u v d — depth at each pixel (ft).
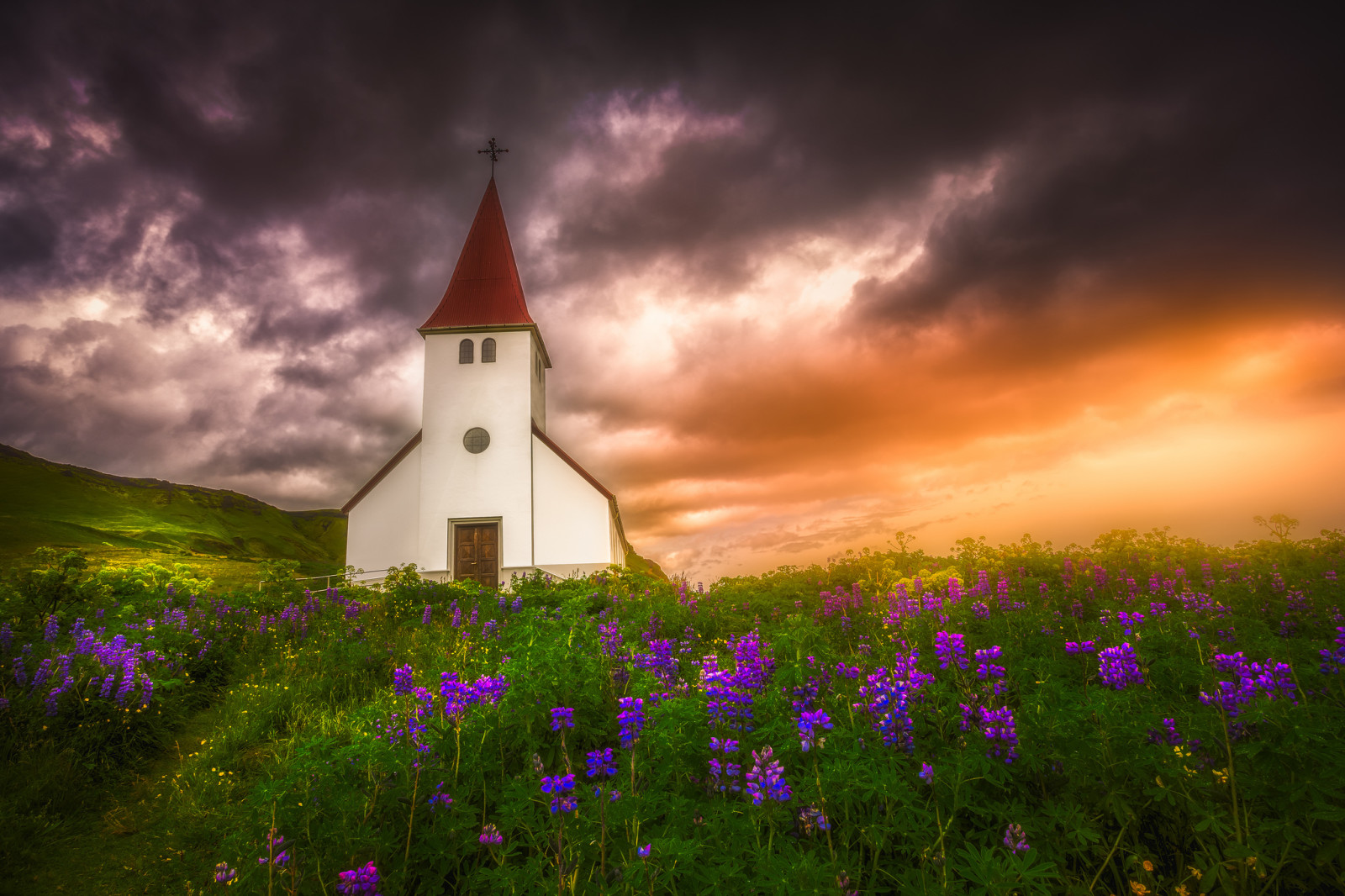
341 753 14.74
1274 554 39.65
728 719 15.08
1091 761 12.35
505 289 104.73
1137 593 31.48
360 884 11.23
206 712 29.50
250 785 21.44
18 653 27.32
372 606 50.21
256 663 35.04
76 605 36.91
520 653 19.93
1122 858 11.95
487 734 15.78
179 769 23.65
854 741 13.91
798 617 27.76
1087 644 18.75
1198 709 14.70
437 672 27.94
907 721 14.28
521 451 96.37
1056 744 12.92
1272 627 24.58
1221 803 11.66
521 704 16.19
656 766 14.16
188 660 32.76
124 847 18.57
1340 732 11.80
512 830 13.02
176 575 53.98
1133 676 15.98
